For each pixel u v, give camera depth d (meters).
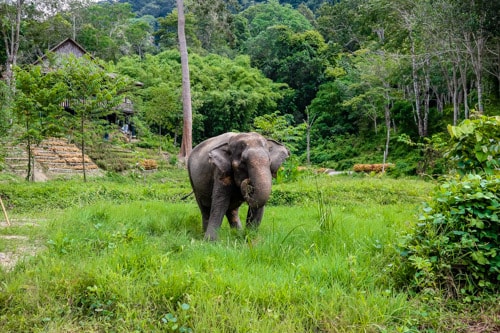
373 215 9.12
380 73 34.09
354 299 4.06
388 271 4.66
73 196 12.88
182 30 25.64
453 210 4.58
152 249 5.44
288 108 49.06
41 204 12.24
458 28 24.56
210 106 37.62
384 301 4.06
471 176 4.80
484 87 30.59
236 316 3.81
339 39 51.75
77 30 47.22
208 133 39.06
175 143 33.28
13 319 3.90
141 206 10.07
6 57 33.12
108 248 5.61
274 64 51.56
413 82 33.47
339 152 39.53
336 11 52.56
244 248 5.70
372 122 42.09
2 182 15.53
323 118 45.62
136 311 3.97
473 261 4.36
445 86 34.69
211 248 5.67
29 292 4.25
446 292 4.33
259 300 4.13
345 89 42.22
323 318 3.87
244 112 38.84
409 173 25.09
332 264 4.78
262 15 65.19
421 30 26.81
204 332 3.70
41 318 3.93
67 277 4.43
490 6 22.97
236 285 4.27
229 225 7.85
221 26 30.78
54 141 22.92
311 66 49.88
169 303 4.07
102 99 16.48
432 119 34.59
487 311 4.01
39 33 40.59
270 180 6.46
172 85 34.53
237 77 42.75
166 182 18.58
